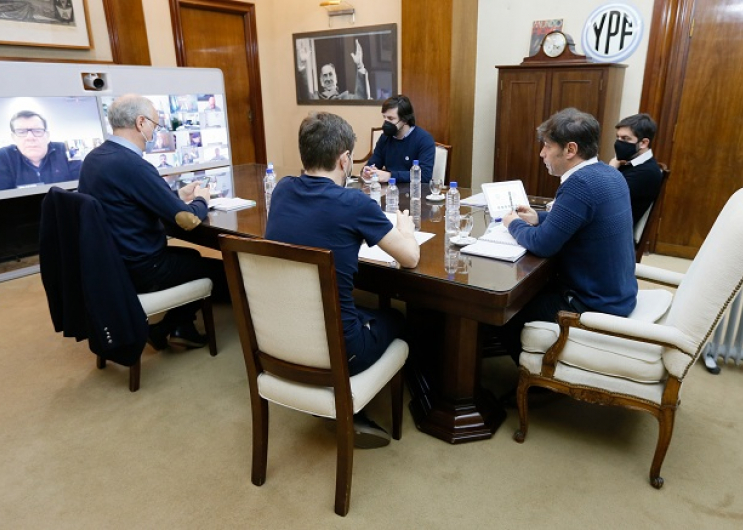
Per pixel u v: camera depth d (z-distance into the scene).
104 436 1.83
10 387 2.13
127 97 2.03
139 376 2.10
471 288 1.40
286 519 1.46
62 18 3.68
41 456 1.72
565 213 1.56
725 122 3.29
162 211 2.01
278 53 5.36
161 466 1.68
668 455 1.69
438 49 3.83
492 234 1.84
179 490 1.57
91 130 3.49
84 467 1.67
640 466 1.65
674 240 3.66
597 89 3.30
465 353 1.71
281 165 5.79
